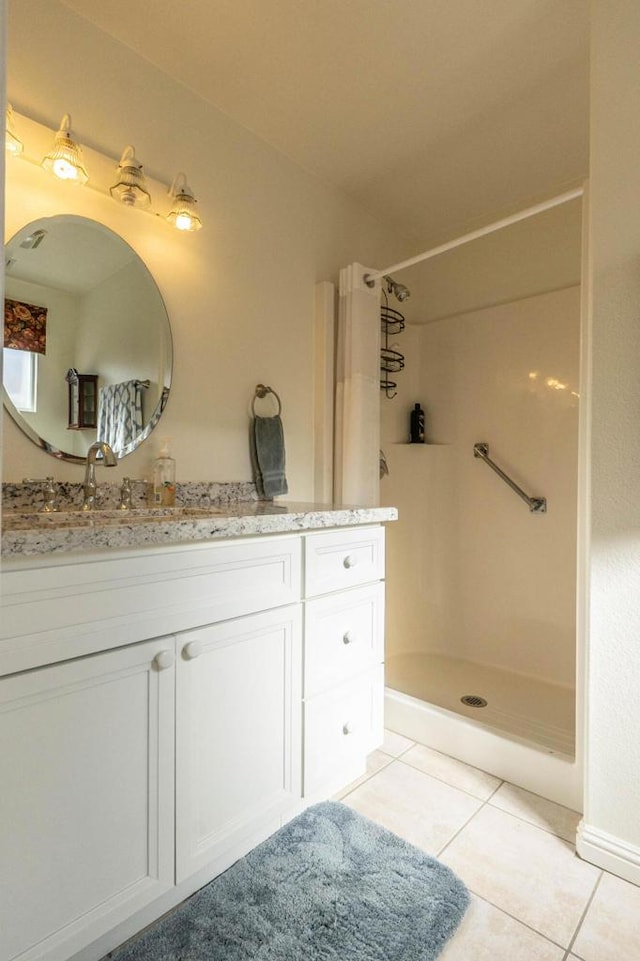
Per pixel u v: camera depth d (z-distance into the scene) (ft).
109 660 3.05
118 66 4.88
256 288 6.18
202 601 3.57
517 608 7.73
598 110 4.11
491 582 8.01
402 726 6.10
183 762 3.44
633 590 4.00
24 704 2.72
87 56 4.66
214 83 5.41
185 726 3.45
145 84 5.09
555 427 7.37
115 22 4.70
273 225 6.40
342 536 4.71
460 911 3.57
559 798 4.83
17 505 4.22
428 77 5.30
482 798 4.91
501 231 7.98
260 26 4.70
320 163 6.73
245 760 3.87
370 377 6.75
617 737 4.06
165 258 5.29
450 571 8.46
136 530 3.12
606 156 4.07
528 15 4.56
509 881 3.90
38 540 2.71
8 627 2.67
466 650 8.25
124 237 4.95
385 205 7.73
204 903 3.60
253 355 6.15
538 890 3.82
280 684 4.14
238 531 3.70
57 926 2.85
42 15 4.39
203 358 5.62
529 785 5.02
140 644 3.22
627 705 4.02
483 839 4.34
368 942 3.32
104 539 2.97
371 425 6.74
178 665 3.42
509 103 5.67
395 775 5.27
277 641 4.11
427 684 7.30
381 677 5.20
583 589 4.70
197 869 3.53
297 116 5.89
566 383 7.25
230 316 5.90
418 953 3.26
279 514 4.09
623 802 4.02
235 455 5.93
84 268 4.66
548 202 4.88
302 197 6.79
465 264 8.41
